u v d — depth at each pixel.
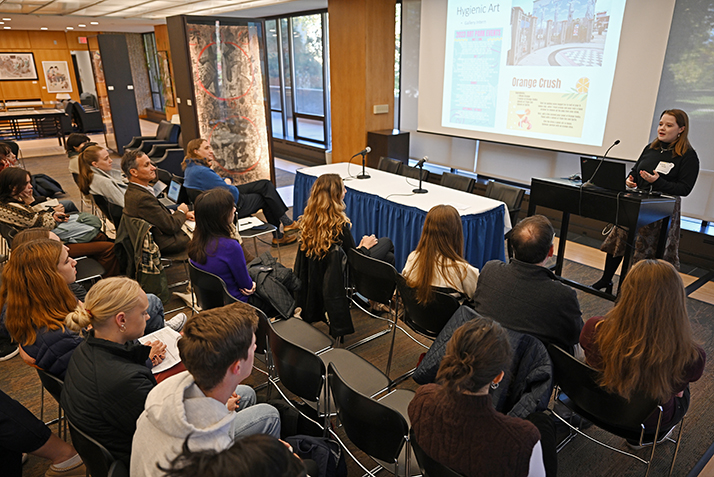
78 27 12.41
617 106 4.39
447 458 1.19
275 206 4.52
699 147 4.05
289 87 9.01
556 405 2.37
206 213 2.38
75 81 14.99
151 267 3.15
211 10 8.73
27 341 1.74
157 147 7.25
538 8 4.75
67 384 1.48
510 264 1.91
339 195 2.62
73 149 4.82
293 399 2.42
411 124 6.84
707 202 4.11
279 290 2.56
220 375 1.21
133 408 1.44
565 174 5.22
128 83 9.34
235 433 1.34
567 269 4.09
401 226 3.56
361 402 1.47
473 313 1.84
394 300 3.31
